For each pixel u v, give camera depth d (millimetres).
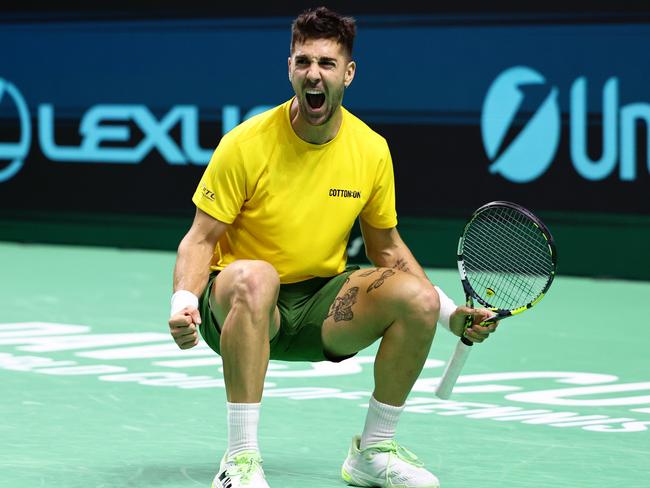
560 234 23812
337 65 9531
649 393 13922
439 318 10008
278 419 12469
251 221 9969
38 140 28266
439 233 24703
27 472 10391
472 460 10945
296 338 10250
